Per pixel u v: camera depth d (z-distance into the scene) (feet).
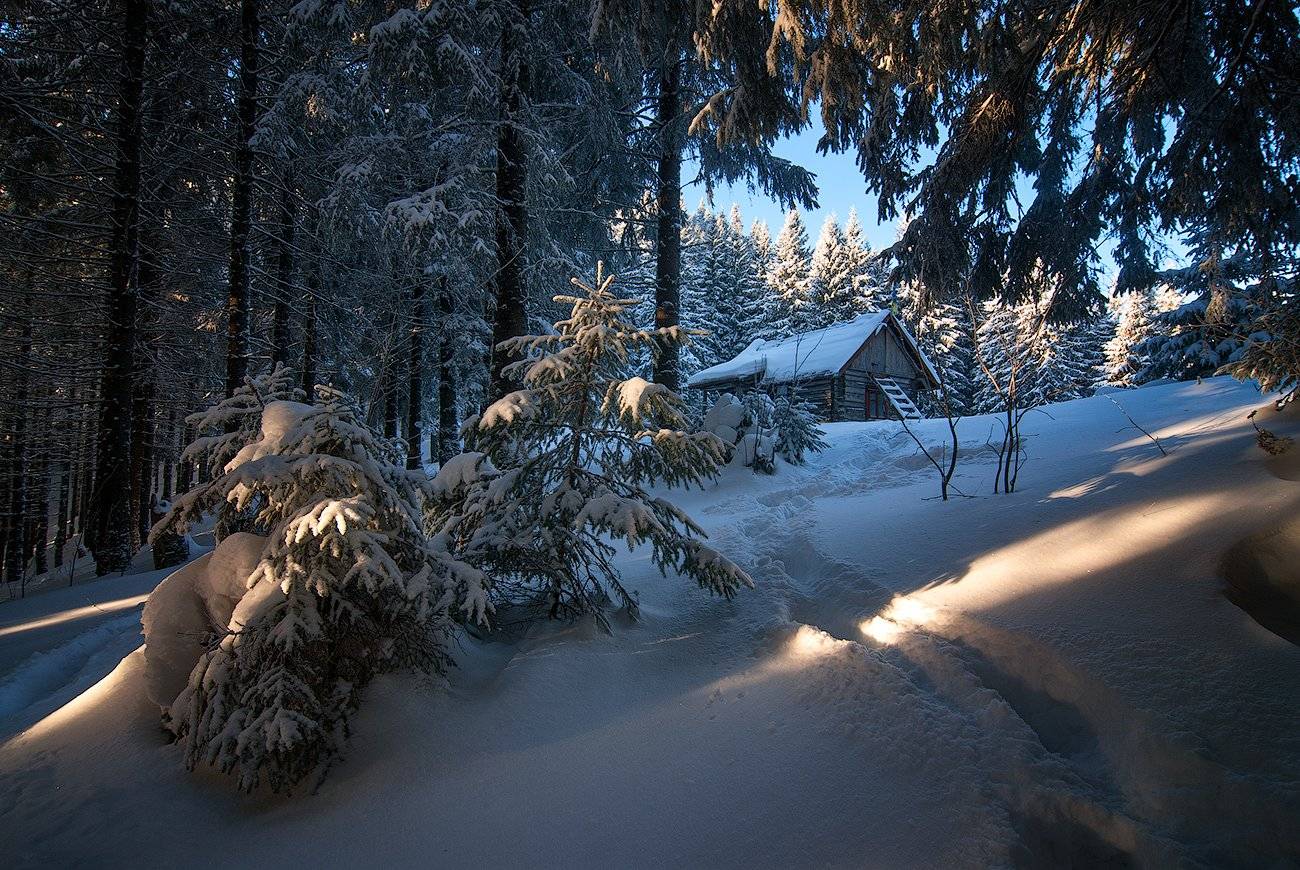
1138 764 8.04
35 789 10.50
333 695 10.97
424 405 63.46
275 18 34.24
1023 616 11.29
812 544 17.66
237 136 33.83
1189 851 6.67
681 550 13.80
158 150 36.37
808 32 15.46
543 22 32.24
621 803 8.82
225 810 9.98
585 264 49.78
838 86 16.28
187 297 44.55
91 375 43.93
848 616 13.39
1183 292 48.47
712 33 16.40
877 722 9.37
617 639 13.52
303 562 10.61
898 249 20.35
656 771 9.39
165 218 39.09
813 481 28.25
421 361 48.55
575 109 34.37
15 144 34.53
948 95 17.63
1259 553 11.53
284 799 10.00
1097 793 7.84
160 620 12.01
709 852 7.70
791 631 12.55
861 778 8.44
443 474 13.96
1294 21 13.57
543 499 14.03
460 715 11.15
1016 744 8.46
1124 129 17.47
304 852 8.68
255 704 9.91
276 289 40.55
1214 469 15.52
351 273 43.55
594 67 34.01
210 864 8.70
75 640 21.17
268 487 11.05
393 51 27.58
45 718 13.43
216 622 11.84
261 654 10.39
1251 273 23.65
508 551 13.37
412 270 37.96
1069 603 11.35
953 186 18.35
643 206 47.57
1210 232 19.03
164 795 10.19
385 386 44.80
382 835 8.82
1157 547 12.41
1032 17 15.48
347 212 32.17
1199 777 7.48
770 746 9.46
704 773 9.16
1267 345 17.47
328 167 38.01
